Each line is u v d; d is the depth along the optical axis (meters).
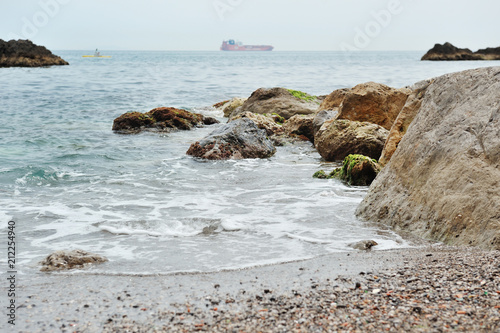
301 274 6.04
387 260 6.38
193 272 6.28
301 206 9.76
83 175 13.02
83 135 19.69
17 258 7.00
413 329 4.32
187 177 12.85
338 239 7.57
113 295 5.50
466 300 4.81
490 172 6.73
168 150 16.77
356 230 7.97
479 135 7.12
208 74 60.69
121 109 27.98
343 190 11.07
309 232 8.02
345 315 4.70
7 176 12.61
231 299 5.27
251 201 10.31
